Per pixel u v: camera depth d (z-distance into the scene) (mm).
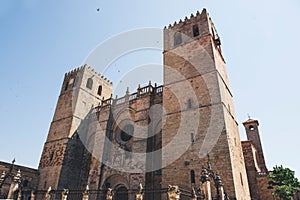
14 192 23188
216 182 19094
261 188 32719
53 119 45719
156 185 27250
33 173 37562
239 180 23219
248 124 51344
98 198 30656
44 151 41469
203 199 17234
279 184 30281
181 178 24031
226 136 23484
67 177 36344
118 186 30547
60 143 39656
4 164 34438
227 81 33844
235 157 24422
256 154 42344
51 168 37562
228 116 26938
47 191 24844
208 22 33594
